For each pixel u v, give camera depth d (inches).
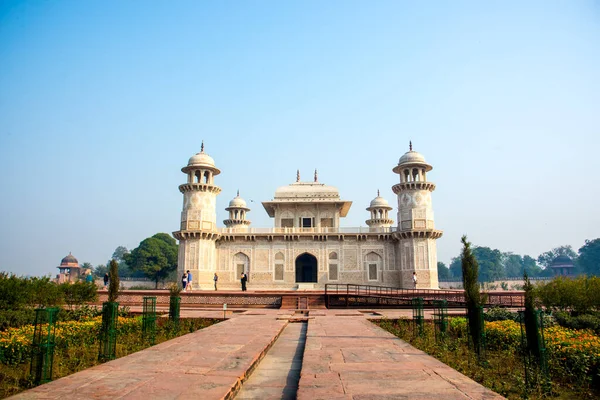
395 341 357.4
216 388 204.4
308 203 1320.1
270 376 262.2
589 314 533.6
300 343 386.6
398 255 1246.9
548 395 252.5
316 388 201.8
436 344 364.5
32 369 275.0
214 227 1233.4
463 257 366.6
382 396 187.6
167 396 189.9
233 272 1259.2
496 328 406.9
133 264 2310.5
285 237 1264.8
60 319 531.8
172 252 2326.5
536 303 609.0
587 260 3319.4
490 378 275.0
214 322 553.6
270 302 818.2
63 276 2832.2
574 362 295.1
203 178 1226.6
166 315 593.3
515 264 5039.4
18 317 475.8
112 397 187.6
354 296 808.9
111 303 331.9
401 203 1219.9
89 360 313.7
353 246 1263.5
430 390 197.9
